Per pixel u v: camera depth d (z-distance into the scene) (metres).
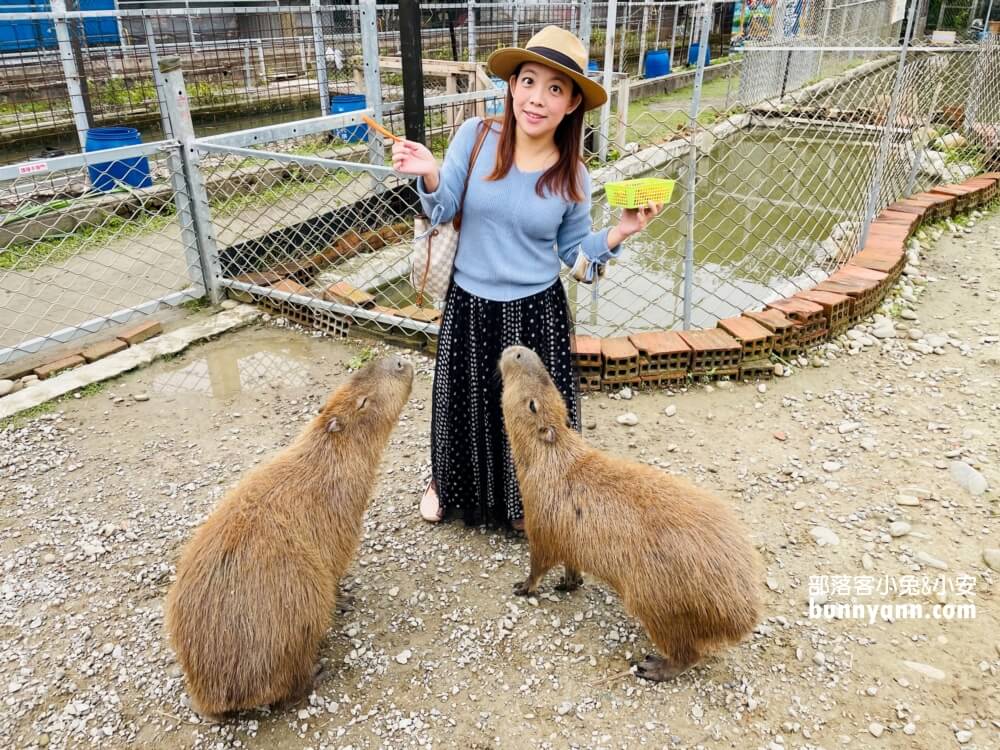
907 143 8.09
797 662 2.83
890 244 6.24
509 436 2.90
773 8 14.77
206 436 4.30
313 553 2.61
